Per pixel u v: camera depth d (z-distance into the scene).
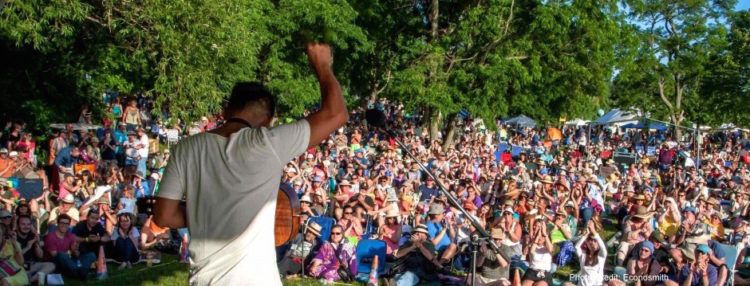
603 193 18.88
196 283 2.50
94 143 17.11
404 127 31.77
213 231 2.49
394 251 11.46
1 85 18.08
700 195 17.12
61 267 9.67
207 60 16.34
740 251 11.58
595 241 9.90
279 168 2.55
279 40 22.47
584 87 29.72
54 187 15.50
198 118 17.00
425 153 22.00
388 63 27.58
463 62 27.53
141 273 9.29
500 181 15.99
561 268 11.67
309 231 10.35
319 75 2.63
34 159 16.80
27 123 18.69
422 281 10.47
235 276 2.47
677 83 47.31
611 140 43.44
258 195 2.51
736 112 34.16
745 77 33.22
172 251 11.43
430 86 26.19
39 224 12.03
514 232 10.56
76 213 11.08
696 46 45.81
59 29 15.82
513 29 27.58
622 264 10.58
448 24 29.83
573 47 28.22
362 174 17.55
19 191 12.80
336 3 24.23
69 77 19.19
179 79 15.82
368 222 12.63
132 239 10.54
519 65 26.50
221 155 2.52
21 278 9.03
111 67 19.03
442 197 12.52
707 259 9.87
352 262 10.37
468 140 30.47
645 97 47.44
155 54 16.25
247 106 2.67
